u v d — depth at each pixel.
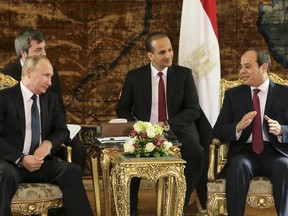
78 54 7.24
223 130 5.40
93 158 5.95
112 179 5.35
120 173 5.15
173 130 5.98
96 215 6.04
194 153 5.93
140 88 6.20
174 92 6.19
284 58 7.28
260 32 7.27
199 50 6.56
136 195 6.01
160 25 7.25
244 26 7.25
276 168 5.14
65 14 7.20
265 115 5.38
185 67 6.32
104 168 5.57
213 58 6.57
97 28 7.23
